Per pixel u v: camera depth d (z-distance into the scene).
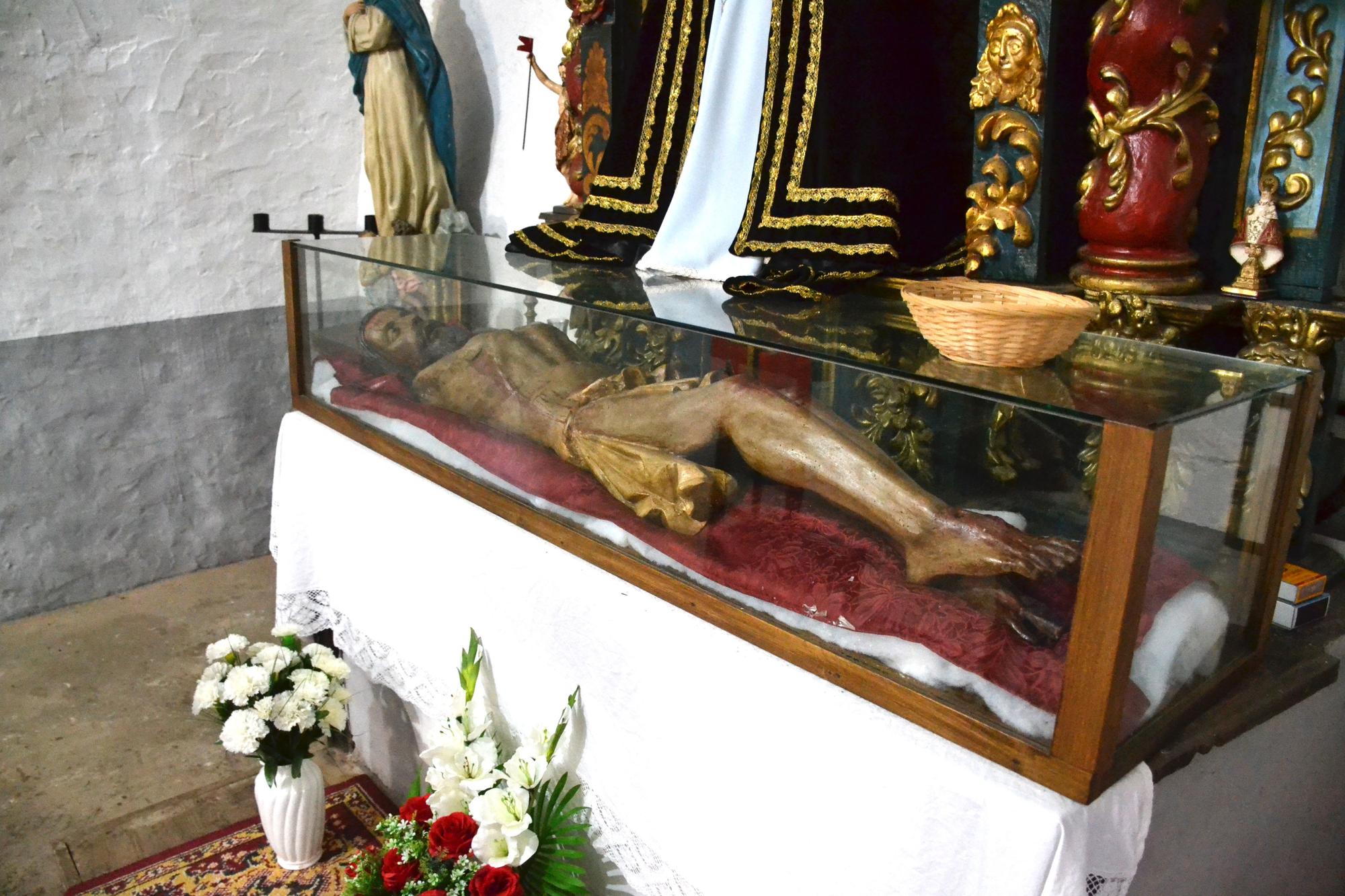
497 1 3.38
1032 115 1.80
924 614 1.23
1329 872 1.90
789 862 1.31
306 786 2.12
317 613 2.45
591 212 2.50
